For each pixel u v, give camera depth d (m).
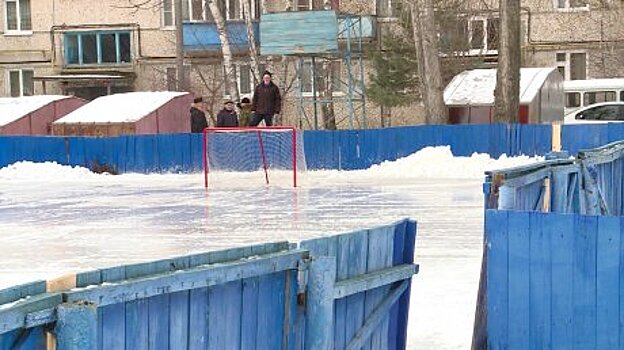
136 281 3.20
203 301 3.58
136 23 41.62
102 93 42.56
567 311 5.24
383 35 36.44
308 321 4.12
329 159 21.36
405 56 34.03
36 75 42.91
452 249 9.71
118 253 9.93
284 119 38.94
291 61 38.72
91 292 3.01
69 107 28.86
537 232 5.29
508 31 21.84
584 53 38.25
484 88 27.36
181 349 3.48
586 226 5.17
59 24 42.41
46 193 18.23
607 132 19.44
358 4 38.06
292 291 4.12
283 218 12.74
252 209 14.07
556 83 29.09
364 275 4.64
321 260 4.10
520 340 5.35
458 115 26.81
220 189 18.14
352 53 30.47
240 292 3.79
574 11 38.16
